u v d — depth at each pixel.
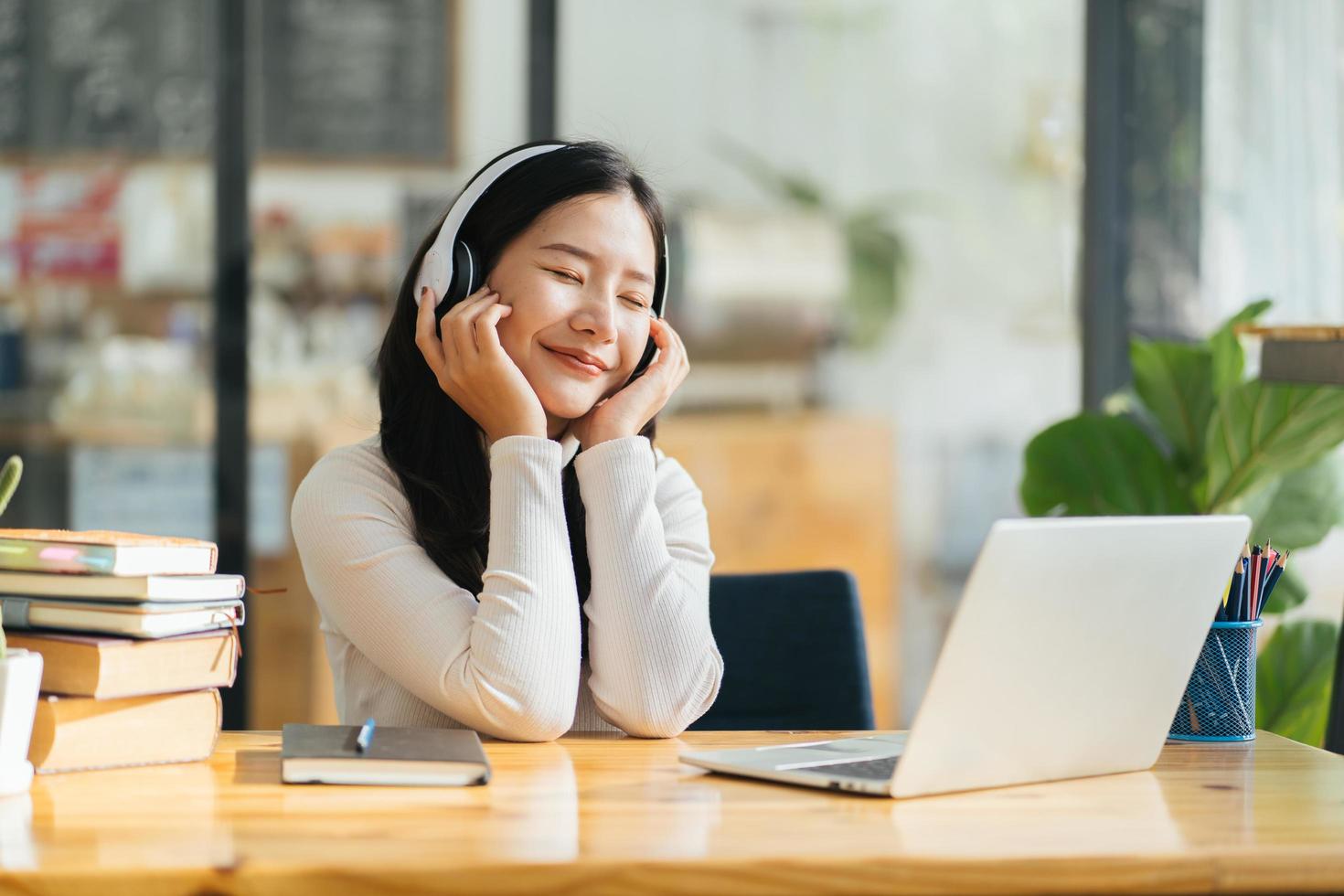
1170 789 1.13
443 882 0.87
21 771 1.06
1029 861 0.91
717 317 3.22
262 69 3.15
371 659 1.42
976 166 3.29
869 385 3.28
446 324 1.48
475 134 3.18
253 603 3.15
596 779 1.14
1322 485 2.45
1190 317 3.20
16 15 3.11
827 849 0.92
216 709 1.21
